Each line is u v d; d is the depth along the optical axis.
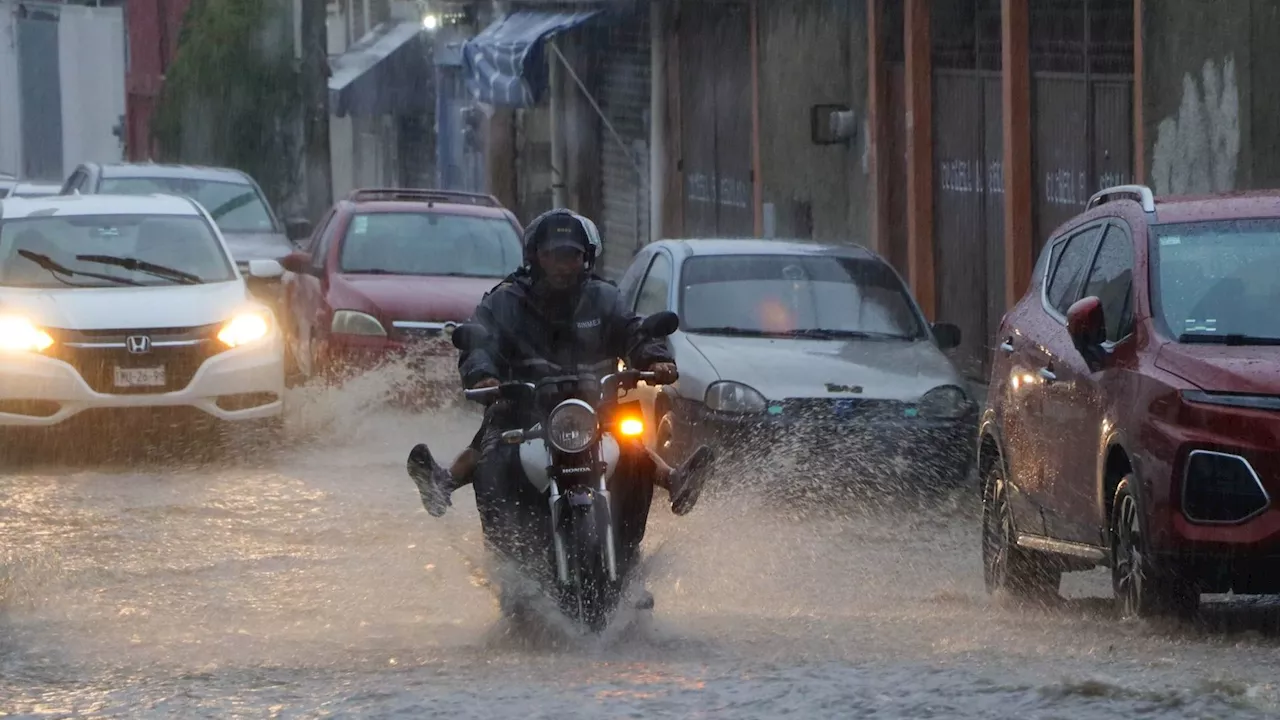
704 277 23.05
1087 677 10.23
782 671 10.84
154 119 60.44
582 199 50.12
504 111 53.84
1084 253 15.84
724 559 17.81
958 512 20.77
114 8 85.81
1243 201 14.82
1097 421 13.96
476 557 13.16
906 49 31.19
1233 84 21.92
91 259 26.27
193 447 25.25
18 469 24.11
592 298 12.95
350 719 9.60
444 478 13.19
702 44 40.66
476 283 30.02
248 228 39.56
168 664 11.95
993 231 29.56
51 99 87.69
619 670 11.09
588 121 49.78
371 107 59.88
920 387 20.88
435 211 31.64
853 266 23.47
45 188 44.59
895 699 9.78
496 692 10.21
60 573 17.00
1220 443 12.59
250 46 58.19
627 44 47.03
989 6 29.39
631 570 12.77
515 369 12.88
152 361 24.59
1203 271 14.09
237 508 20.88
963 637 12.93
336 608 15.15
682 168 42.12
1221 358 13.03
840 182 33.88
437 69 59.03
